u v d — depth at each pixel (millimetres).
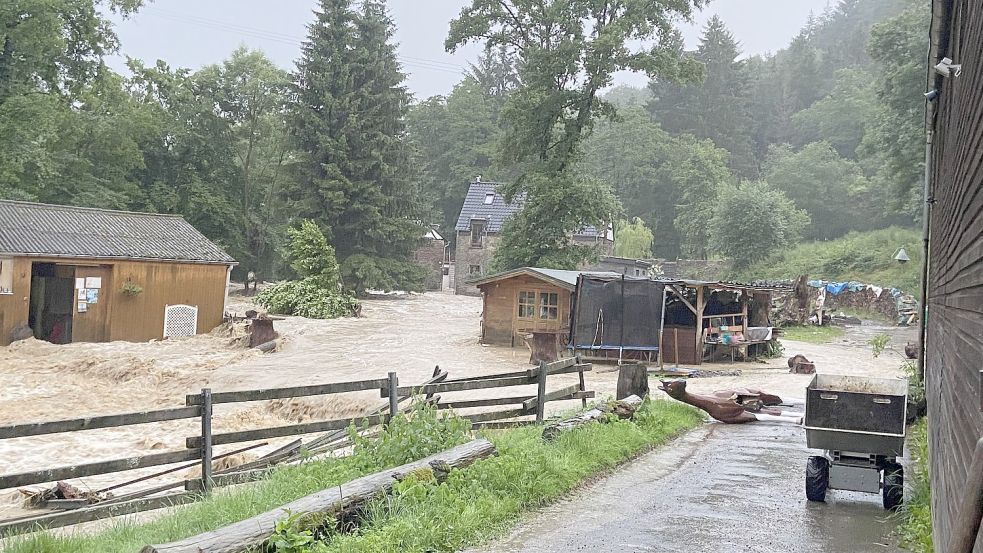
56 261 28281
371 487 7629
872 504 9531
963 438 4555
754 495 9836
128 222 32875
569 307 29969
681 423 14930
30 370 23078
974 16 5277
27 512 10039
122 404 18984
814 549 7613
